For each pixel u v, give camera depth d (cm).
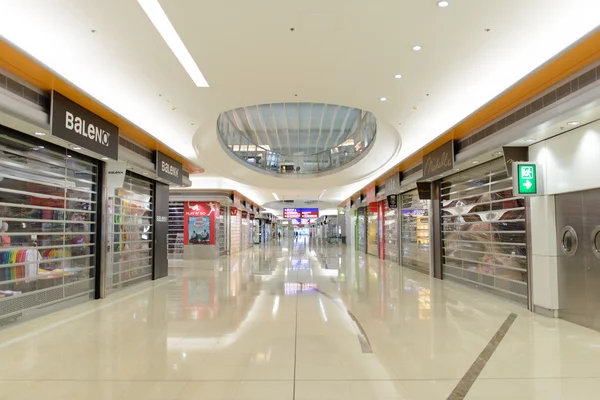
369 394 333
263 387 347
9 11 448
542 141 631
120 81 652
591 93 450
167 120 865
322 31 496
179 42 521
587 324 561
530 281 672
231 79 647
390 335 516
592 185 538
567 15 461
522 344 478
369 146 1307
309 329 546
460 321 593
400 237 1516
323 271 1297
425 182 1150
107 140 681
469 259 933
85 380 364
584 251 569
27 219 626
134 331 539
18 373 383
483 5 440
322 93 714
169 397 327
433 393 336
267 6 440
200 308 692
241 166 1549
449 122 882
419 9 448
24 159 622
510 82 661
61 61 576
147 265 1066
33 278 634
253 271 1305
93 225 800
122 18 463
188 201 1905
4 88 475
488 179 839
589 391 340
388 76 638
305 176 1834
